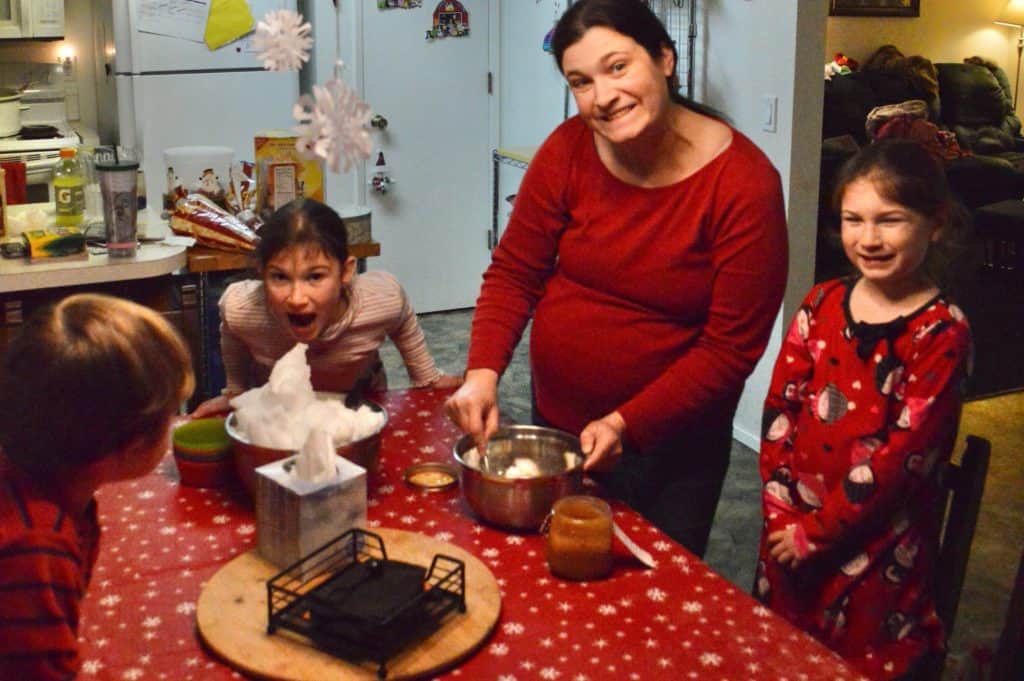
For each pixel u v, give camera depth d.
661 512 1.94
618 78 1.64
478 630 1.31
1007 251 6.27
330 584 1.34
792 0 3.47
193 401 3.07
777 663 1.28
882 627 1.72
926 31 8.16
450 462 1.83
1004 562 3.05
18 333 1.11
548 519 1.56
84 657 1.27
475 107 5.45
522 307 1.96
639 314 1.85
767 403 1.90
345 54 5.14
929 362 1.66
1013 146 7.80
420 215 5.48
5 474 1.10
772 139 3.65
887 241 1.65
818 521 1.70
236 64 4.80
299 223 1.89
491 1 5.35
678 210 1.77
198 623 1.32
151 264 2.89
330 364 2.10
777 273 1.76
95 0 5.08
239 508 1.66
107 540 1.55
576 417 1.96
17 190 3.31
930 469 1.68
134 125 4.70
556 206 1.90
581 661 1.28
